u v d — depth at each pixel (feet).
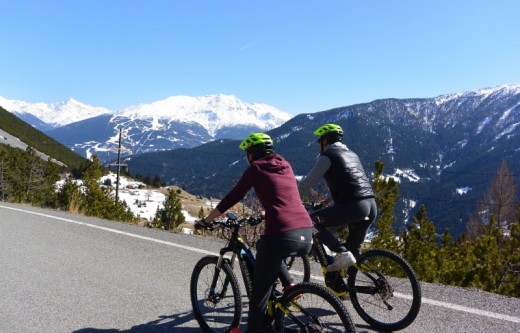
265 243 12.47
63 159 525.34
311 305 14.94
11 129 521.65
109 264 23.15
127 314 16.46
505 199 141.79
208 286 15.42
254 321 12.66
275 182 12.75
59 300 17.69
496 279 35.86
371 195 15.98
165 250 26.58
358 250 16.49
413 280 14.98
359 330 15.53
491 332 15.24
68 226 34.47
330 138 16.63
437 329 15.40
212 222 14.20
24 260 23.58
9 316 15.92
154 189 421.18
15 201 63.05
